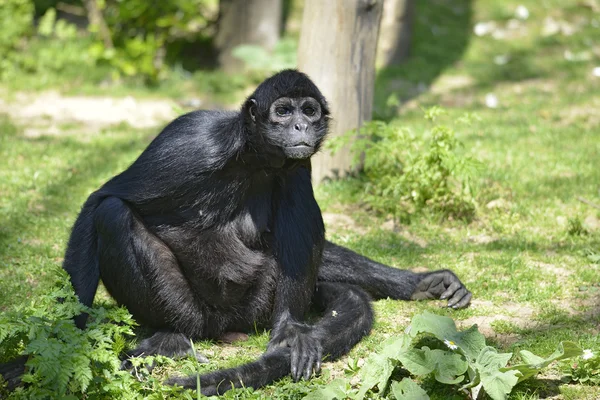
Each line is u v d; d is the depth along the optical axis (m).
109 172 21.28
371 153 19.27
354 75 20.64
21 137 24.31
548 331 13.27
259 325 13.52
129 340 12.88
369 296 14.27
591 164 22.22
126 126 25.81
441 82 32.06
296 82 12.04
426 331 11.34
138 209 12.62
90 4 31.39
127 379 10.64
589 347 12.48
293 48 30.95
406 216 18.59
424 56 35.00
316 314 14.45
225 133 12.39
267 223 13.14
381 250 16.94
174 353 12.29
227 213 12.80
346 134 19.55
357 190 20.22
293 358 11.81
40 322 10.50
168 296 12.43
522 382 11.52
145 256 12.26
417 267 16.20
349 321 12.90
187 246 12.76
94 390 10.54
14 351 11.37
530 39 37.53
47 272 15.18
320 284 14.41
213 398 10.66
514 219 18.42
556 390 11.47
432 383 11.43
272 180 13.08
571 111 28.14
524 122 26.62
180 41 32.84
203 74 31.36
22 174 20.75
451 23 39.16
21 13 31.33
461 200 18.77
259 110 12.04
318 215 13.20
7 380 10.79
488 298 14.73
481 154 23.17
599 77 32.50
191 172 12.35
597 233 17.86
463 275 15.71
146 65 30.34
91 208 12.28
